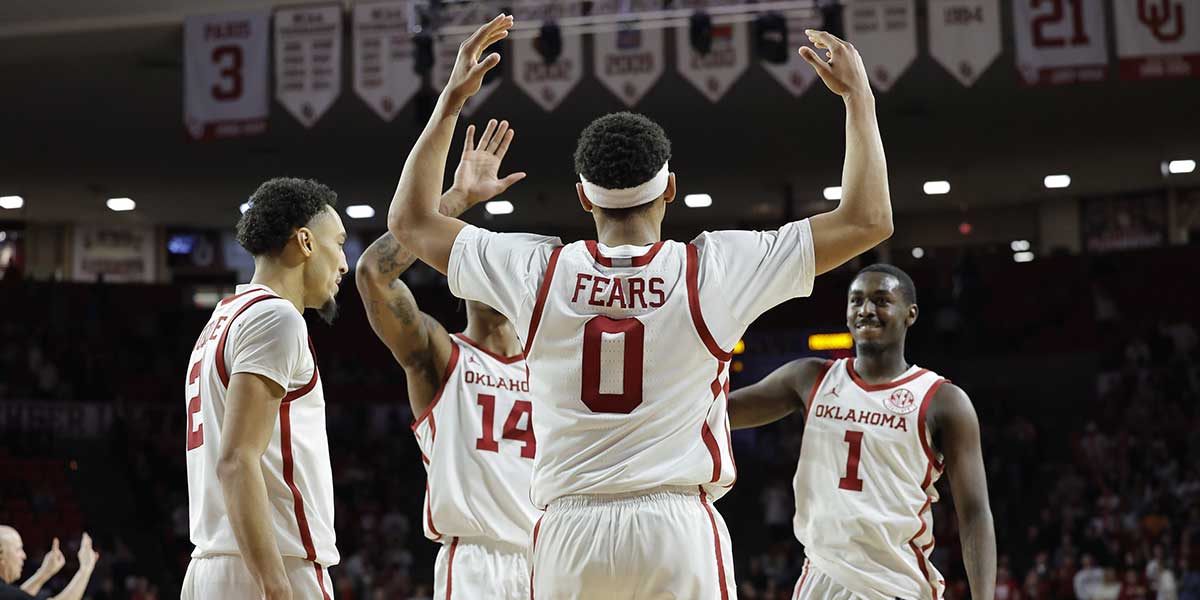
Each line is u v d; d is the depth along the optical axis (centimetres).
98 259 2983
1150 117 2191
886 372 504
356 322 2786
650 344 308
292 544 364
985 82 1966
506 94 1977
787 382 523
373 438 2488
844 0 1331
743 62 1390
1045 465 2272
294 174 2553
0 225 2941
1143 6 1373
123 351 2633
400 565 1967
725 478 318
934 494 500
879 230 313
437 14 1398
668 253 315
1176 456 2103
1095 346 2502
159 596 2103
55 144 2277
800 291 317
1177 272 2489
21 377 2434
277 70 1473
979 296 2616
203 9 1560
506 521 475
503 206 2852
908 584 488
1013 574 1991
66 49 1664
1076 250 2809
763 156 2456
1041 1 1386
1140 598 1586
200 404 373
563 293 313
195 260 3047
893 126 2238
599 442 309
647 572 305
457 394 482
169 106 2039
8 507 2102
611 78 1409
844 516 490
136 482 2262
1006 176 2628
